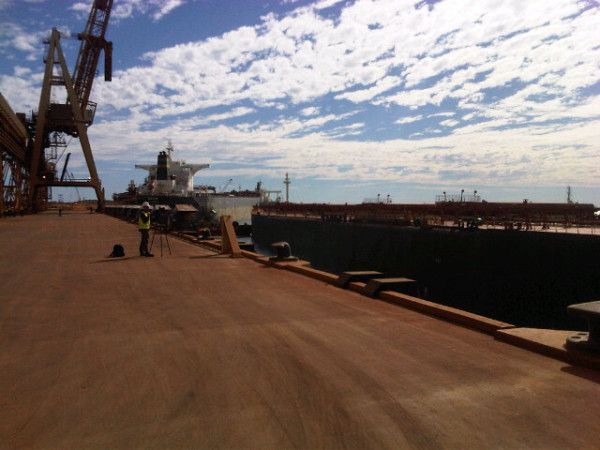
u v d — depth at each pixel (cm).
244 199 9094
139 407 402
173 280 1145
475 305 3158
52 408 401
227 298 912
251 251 1809
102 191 8781
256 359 533
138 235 2875
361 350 564
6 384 458
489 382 453
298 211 7506
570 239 2611
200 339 620
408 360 524
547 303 2703
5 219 5556
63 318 746
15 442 341
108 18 7725
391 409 394
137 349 577
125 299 907
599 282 2447
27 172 8325
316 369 496
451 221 4281
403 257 3888
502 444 334
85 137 8000
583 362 493
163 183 9169
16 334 649
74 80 7944
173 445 336
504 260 2989
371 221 4778
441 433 351
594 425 361
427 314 760
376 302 863
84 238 2619
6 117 5394
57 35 7669
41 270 1332
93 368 506
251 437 347
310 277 1189
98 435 351
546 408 392
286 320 725
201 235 2384
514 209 4550
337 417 380
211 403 409
